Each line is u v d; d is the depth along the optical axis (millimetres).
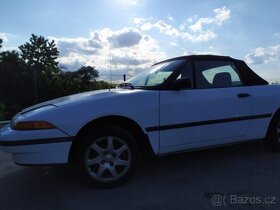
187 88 4316
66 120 3613
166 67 4578
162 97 4078
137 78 4918
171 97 4129
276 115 5012
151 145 4031
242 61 4977
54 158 3607
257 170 4379
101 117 3768
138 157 3977
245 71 4895
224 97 4480
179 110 4152
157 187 3873
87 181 3791
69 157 3680
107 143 3828
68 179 4242
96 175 3816
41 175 4441
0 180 4277
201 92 4352
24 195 3760
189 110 4219
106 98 3842
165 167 4602
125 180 3916
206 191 3707
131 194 3688
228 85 4668
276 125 5023
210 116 4367
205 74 4543
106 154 3838
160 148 4098
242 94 4633
